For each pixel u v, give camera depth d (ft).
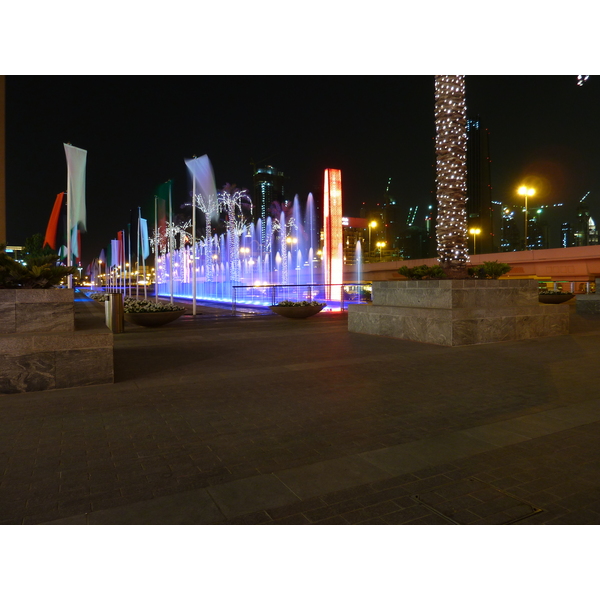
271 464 13.71
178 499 11.46
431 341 38.52
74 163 63.21
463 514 10.72
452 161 47.09
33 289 23.86
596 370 26.94
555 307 42.39
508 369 27.43
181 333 47.85
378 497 11.56
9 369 22.13
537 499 11.41
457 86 47.09
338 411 19.22
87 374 23.81
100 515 10.69
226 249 211.20
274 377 25.84
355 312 47.62
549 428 16.80
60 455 14.42
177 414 18.86
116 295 49.01
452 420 17.90
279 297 140.36
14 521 10.41
